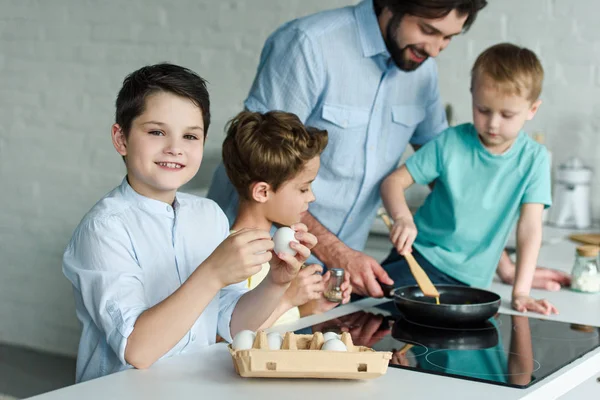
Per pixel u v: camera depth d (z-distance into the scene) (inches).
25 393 144.5
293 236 57.9
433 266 87.2
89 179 160.1
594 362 57.1
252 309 60.6
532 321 69.1
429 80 96.9
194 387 47.0
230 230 78.5
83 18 158.1
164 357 54.4
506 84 79.0
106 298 52.5
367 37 88.2
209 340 61.3
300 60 86.9
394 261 93.4
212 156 149.3
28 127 164.4
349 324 66.5
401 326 66.0
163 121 55.9
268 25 145.5
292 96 87.7
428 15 79.1
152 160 56.3
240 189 78.0
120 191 59.1
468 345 59.7
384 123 93.6
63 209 162.9
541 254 103.5
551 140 132.9
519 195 84.3
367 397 45.9
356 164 92.8
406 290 73.1
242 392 46.1
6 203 167.5
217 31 149.3
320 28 87.6
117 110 58.2
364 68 89.6
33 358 161.6
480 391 48.1
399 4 81.5
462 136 87.4
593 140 130.0
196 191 138.7
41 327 165.6
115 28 156.1
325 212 94.2
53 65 161.2
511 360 55.5
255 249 51.0
